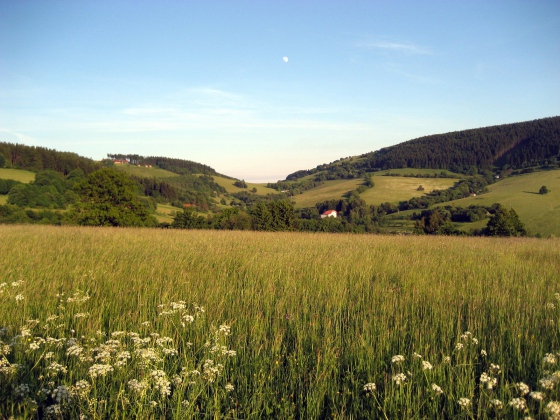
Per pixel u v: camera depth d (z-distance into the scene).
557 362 4.17
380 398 3.71
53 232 18.22
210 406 3.52
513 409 3.38
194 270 9.26
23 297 6.03
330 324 5.37
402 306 6.35
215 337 4.68
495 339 4.92
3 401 3.36
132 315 5.73
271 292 7.24
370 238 19.80
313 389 3.79
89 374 3.72
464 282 8.48
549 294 7.13
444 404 3.64
